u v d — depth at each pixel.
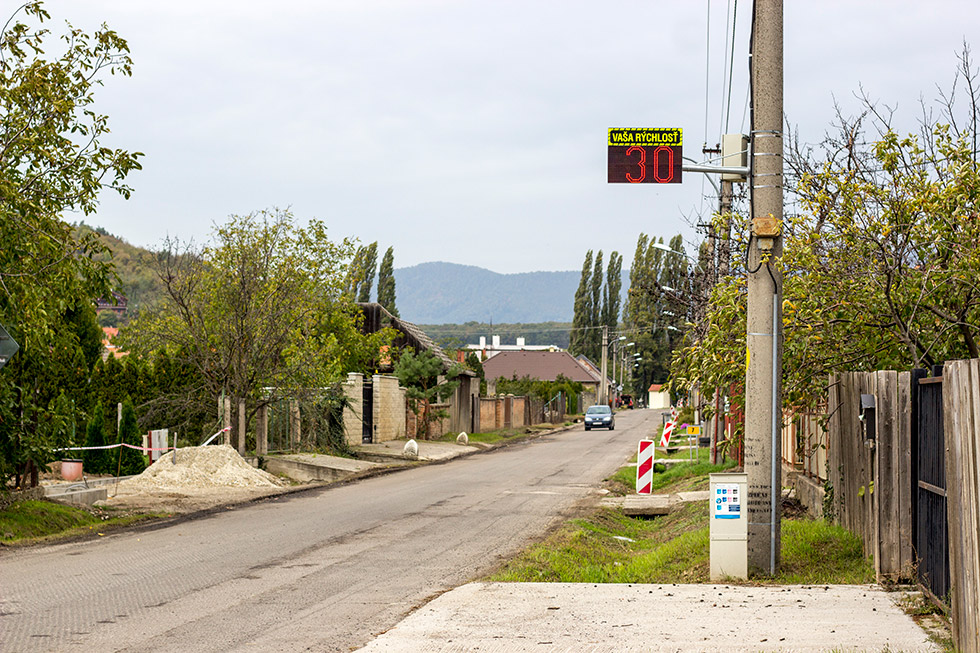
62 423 16.91
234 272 26.62
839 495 13.01
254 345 25.91
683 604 9.24
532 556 12.48
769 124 11.35
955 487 7.05
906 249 11.84
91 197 16.23
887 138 11.78
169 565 12.26
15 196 14.59
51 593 10.34
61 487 18.92
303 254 32.44
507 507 19.42
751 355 11.39
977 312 12.28
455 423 52.66
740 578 10.83
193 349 26.78
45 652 7.74
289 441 29.98
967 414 6.73
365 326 52.34
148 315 28.62
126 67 16.30
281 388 27.11
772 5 11.33
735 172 11.92
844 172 11.93
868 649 7.18
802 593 9.66
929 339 12.46
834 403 13.26
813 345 13.13
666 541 15.25
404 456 33.59
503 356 117.75
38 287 15.57
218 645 7.97
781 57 11.37
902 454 9.69
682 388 16.19
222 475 22.73
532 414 74.00
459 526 16.39
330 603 9.80
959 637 6.99
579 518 17.34
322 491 23.02
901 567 9.78
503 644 7.69
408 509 19.05
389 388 41.69
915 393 9.12
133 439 25.53
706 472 25.11
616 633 8.01
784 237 12.47
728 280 14.45
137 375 28.34
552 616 8.76
